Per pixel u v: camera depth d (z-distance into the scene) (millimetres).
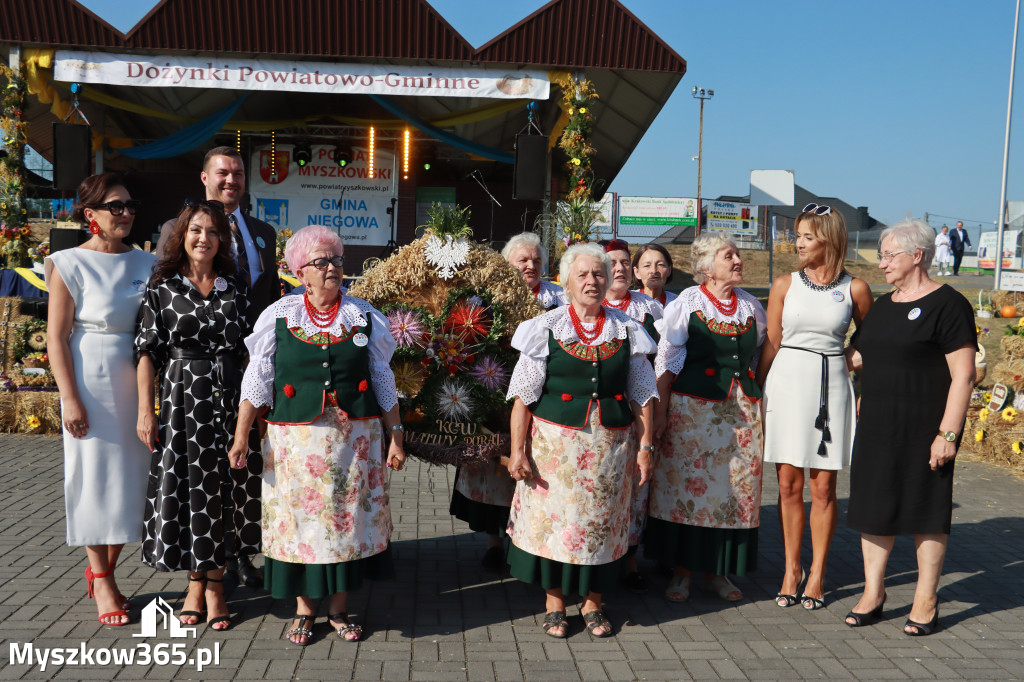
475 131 16875
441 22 12531
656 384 4059
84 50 12227
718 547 4301
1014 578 4906
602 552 3865
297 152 16750
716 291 4355
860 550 5426
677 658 3701
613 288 4777
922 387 3994
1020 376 8562
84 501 3785
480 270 4301
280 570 3684
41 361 8961
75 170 11914
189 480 3721
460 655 3670
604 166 21281
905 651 3830
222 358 3783
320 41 12445
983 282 25359
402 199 17281
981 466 8273
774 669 3609
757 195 22969
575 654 3717
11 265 11438
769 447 4375
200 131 14570
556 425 3852
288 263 3752
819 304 4270
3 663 3451
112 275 3844
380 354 3820
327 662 3553
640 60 12883
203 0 12180
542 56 12727
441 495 6520
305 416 3639
